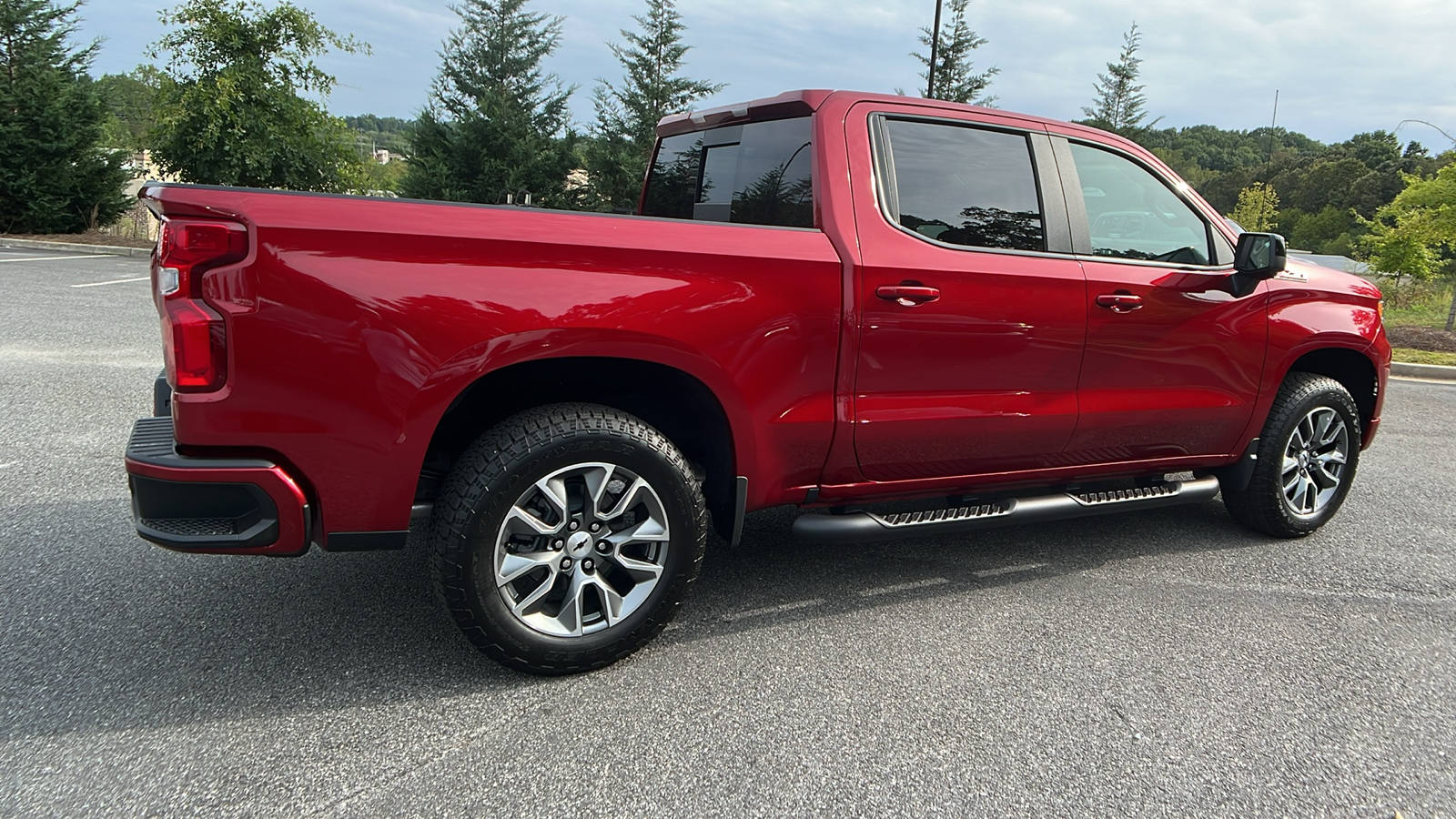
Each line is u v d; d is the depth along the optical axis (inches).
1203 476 161.2
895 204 116.8
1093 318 128.7
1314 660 114.1
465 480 94.0
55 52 708.7
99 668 100.7
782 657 110.3
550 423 96.6
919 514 123.7
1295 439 157.9
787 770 86.6
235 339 83.4
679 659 109.0
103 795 79.0
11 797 78.0
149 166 749.3
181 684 98.1
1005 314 121.2
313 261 84.9
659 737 91.6
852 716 96.8
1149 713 99.7
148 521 86.1
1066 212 130.3
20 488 158.4
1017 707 100.0
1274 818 82.0
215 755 85.6
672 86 1258.6
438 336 89.0
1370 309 164.4
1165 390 138.9
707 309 101.2
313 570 130.9
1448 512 182.4
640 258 97.5
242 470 85.4
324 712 94.0
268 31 621.3
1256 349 146.9
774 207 123.2
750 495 112.3
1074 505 134.9
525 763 86.4
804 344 108.7
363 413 88.2
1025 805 82.4
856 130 116.6
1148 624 123.5
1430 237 474.3
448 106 1185.4
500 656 98.4
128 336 308.2
